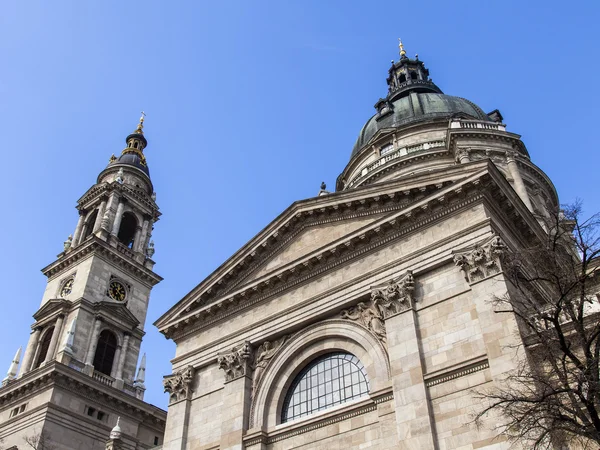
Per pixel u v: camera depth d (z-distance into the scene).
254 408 27.23
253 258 31.59
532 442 17.36
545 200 47.09
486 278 22.36
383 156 51.62
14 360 51.25
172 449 28.47
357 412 23.88
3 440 44.00
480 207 24.33
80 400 45.59
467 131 47.25
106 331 52.47
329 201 29.72
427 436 20.55
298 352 27.64
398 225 26.34
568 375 16.58
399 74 66.62
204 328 32.09
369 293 25.77
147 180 66.44
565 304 16.80
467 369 21.20
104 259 55.31
